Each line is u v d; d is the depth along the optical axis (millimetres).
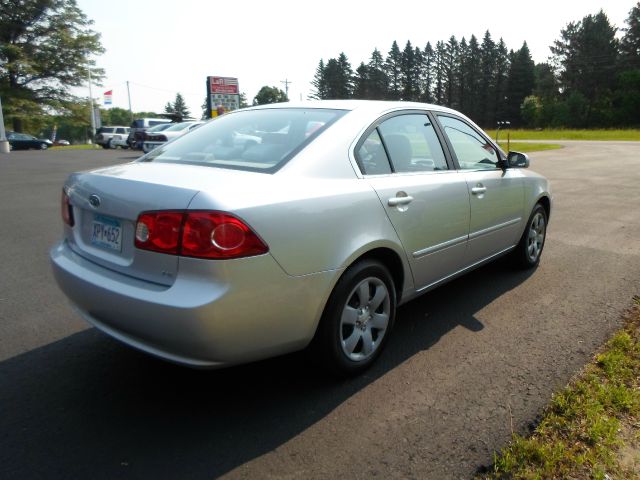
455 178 3703
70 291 2791
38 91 51531
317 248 2607
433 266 3549
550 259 5574
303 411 2709
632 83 78500
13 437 2469
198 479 2211
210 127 3555
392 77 101375
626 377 2928
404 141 3424
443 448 2395
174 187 2408
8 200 9680
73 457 2336
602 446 2336
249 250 2334
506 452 2307
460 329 3732
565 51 87188
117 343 3506
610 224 7488
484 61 96250
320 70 101750
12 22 48500
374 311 3086
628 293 4449
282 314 2506
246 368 3160
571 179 13727
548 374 3047
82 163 18750
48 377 3041
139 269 2477
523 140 44344
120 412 2695
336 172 2863
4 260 5551
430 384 2965
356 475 2229
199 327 2260
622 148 29797
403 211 3143
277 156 2834
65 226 3100
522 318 3920
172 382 3002
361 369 3055
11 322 3842
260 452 2383
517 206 4598
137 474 2232
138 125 29750
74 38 51094
